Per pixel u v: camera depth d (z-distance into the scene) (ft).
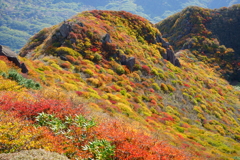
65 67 92.58
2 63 52.60
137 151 23.90
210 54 285.02
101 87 88.38
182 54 265.95
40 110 28.81
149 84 116.88
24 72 61.21
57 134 23.21
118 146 23.91
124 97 86.94
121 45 132.98
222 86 199.11
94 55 111.65
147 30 182.80
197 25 323.37
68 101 39.09
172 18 370.32
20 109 27.40
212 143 75.00
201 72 219.00
